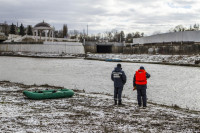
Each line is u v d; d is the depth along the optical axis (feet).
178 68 222.28
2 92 74.33
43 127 35.83
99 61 324.60
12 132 32.53
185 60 279.28
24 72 174.19
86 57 403.13
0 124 36.40
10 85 94.53
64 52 464.24
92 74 165.78
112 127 37.11
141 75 53.42
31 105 54.08
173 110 55.83
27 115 43.65
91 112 47.98
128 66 245.04
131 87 106.32
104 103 58.90
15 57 385.50
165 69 211.82
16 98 63.21
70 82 124.98
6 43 497.87
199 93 96.27
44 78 141.28
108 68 216.33
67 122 39.52
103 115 45.55
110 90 100.27
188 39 385.50
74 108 51.98
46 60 327.88
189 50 338.95
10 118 40.57
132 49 473.26
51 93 64.18
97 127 36.86
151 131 35.53
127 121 41.27
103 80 134.00
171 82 130.11
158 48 396.98
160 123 40.60
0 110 46.75
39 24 483.51
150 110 52.16
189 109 65.26
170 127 38.06
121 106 55.16
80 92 84.38
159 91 100.48
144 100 53.72
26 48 467.52
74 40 579.48
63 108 51.80
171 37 422.00
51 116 43.55
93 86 111.45
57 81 128.36
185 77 154.20
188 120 43.88
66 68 212.43
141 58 348.59
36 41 494.59
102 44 528.22
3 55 424.05
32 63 266.77
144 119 43.11
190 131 35.99
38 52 447.01
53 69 201.67
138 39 536.83
